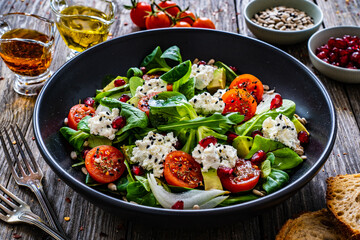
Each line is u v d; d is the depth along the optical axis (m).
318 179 0.53
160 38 0.61
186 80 0.55
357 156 0.55
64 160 0.50
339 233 0.46
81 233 0.48
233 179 0.47
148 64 0.60
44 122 0.50
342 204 0.47
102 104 0.52
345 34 0.69
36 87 0.62
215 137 0.51
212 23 0.69
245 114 0.54
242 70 0.61
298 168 0.50
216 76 0.58
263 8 0.74
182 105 0.50
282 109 0.54
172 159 0.48
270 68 0.59
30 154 0.53
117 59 0.59
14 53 0.59
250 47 0.60
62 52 0.68
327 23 0.74
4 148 0.52
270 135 0.50
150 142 0.49
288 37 0.68
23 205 0.49
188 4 0.77
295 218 0.48
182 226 0.43
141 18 0.71
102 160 0.49
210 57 0.62
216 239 0.48
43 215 0.49
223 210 0.42
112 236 0.48
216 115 0.50
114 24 0.73
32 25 0.63
